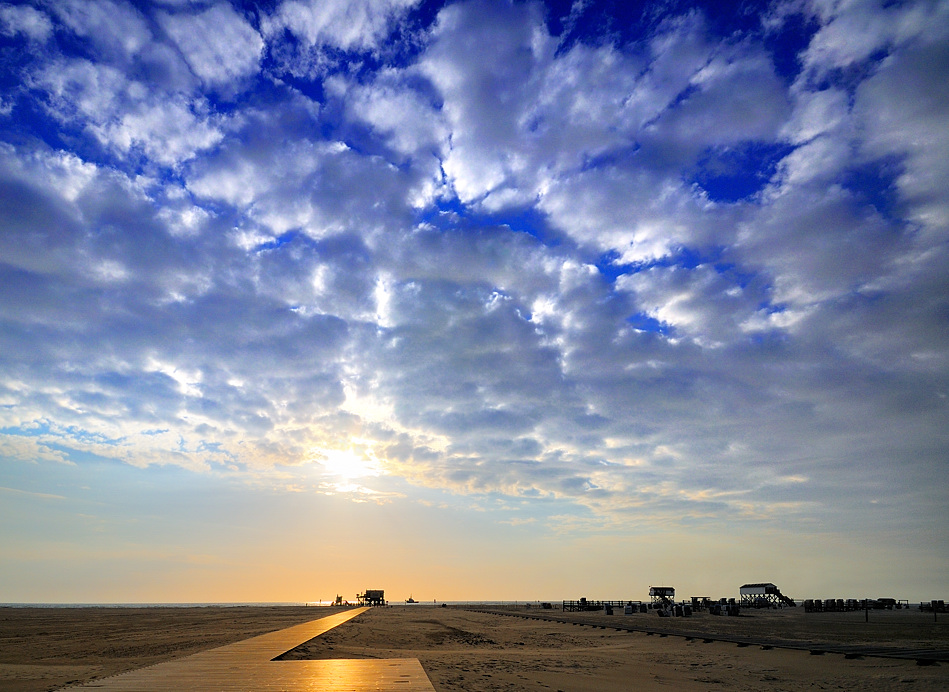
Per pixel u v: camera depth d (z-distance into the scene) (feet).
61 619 247.91
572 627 171.73
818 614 272.92
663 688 61.82
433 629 147.84
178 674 47.83
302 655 68.49
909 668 72.13
